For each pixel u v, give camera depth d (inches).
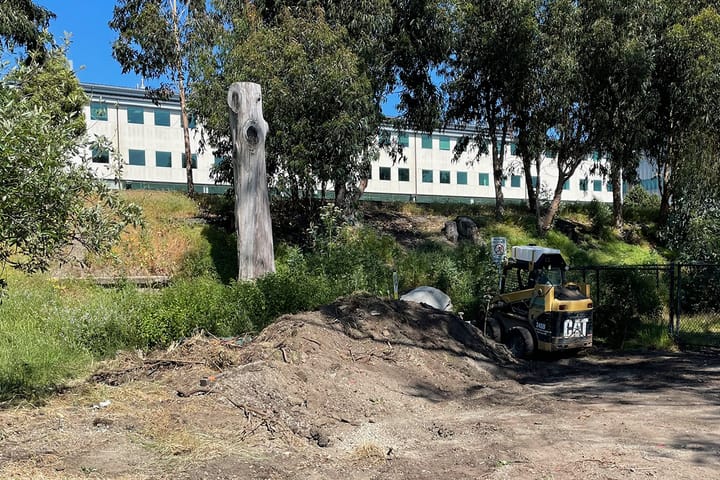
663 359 478.9
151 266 574.6
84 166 211.6
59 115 212.7
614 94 825.5
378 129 784.9
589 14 804.6
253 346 334.3
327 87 613.6
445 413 304.7
